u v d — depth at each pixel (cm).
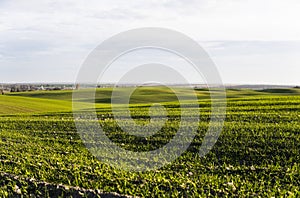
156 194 892
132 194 901
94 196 902
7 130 1984
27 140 1647
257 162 1189
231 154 1286
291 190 920
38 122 2227
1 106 4381
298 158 1203
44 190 962
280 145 1355
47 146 1497
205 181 977
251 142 1414
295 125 1717
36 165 1162
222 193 895
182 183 958
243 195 870
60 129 1925
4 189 984
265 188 935
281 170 1074
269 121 1889
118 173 1069
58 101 5344
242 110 2369
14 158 1278
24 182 1016
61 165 1157
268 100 3039
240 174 1067
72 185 978
